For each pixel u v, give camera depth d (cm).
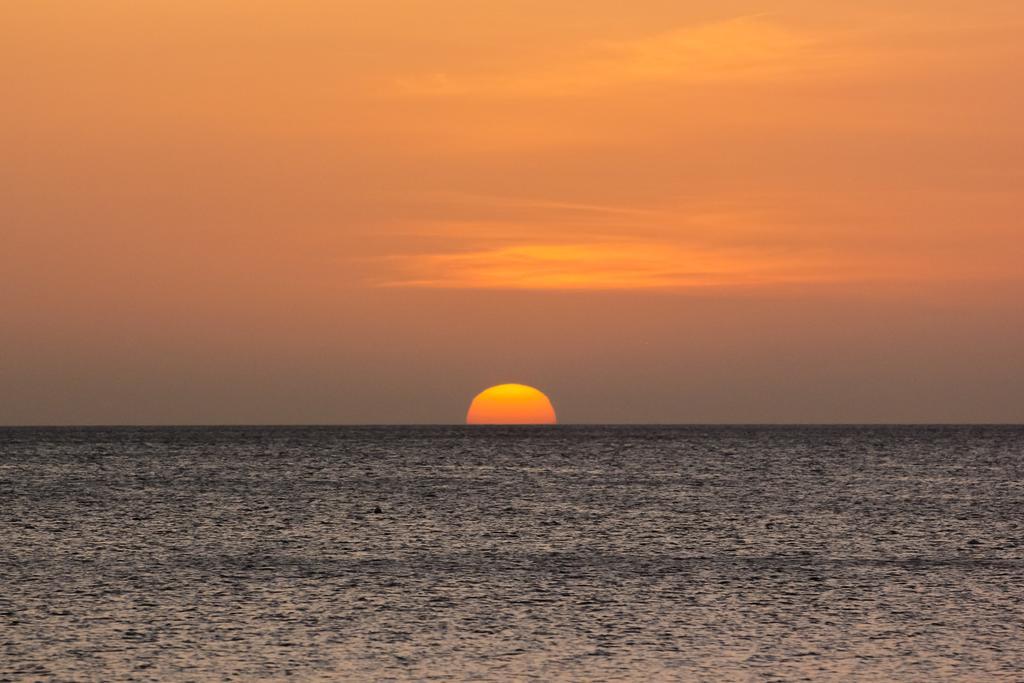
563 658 10112
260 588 13500
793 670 9706
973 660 10031
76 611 11981
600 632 11150
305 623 11481
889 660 10044
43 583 13738
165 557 16250
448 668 9769
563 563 15825
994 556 16688
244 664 9844
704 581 14150
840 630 11219
